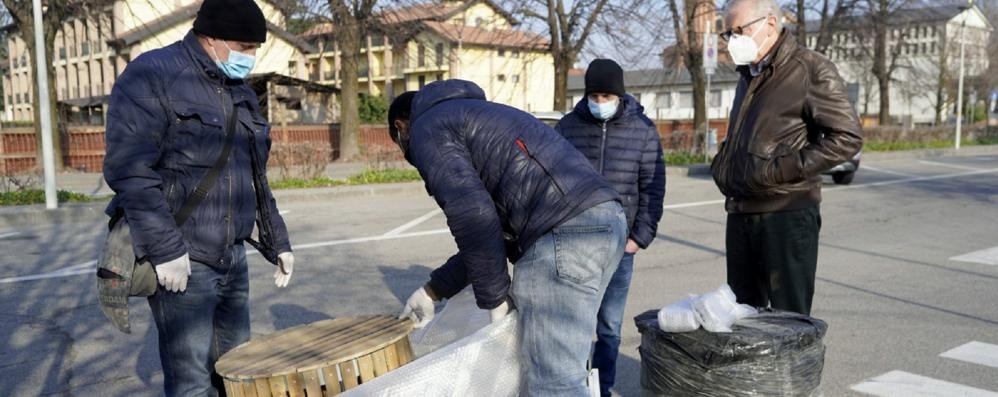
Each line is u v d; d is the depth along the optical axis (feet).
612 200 8.48
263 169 10.23
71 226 34.65
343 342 8.79
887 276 23.81
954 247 28.91
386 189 47.60
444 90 8.91
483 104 8.70
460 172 8.11
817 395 9.40
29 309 19.54
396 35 78.79
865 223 35.19
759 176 10.84
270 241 10.60
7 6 63.67
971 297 21.03
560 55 79.41
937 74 150.82
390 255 26.94
